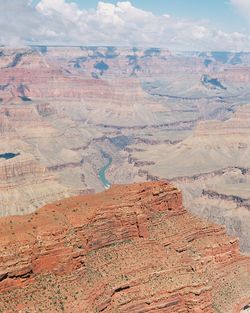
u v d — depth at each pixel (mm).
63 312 111312
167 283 133500
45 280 114625
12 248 111875
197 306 132875
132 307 125562
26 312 108062
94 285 121188
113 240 136375
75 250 119875
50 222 125000
